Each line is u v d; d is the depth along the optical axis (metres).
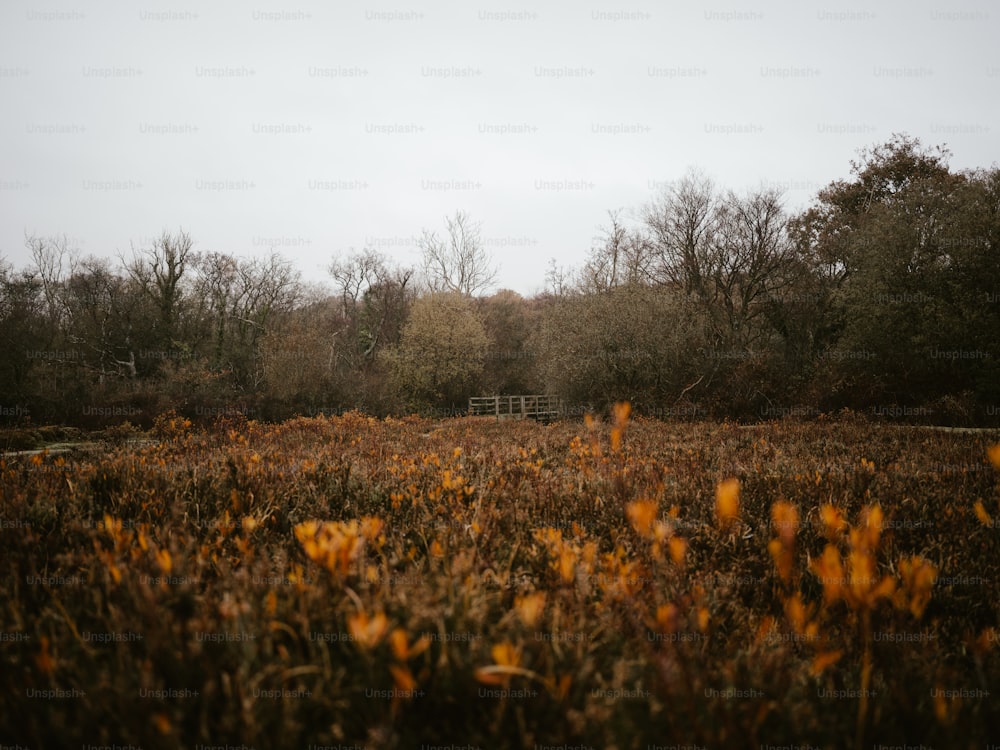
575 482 5.18
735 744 1.39
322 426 17.86
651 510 1.85
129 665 1.71
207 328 38.97
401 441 13.27
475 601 2.00
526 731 1.51
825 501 4.59
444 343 38.31
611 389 26.28
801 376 25.95
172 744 1.38
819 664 1.56
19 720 1.53
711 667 1.90
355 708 1.59
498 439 13.59
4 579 2.49
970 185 23.89
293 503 4.44
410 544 3.18
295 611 1.94
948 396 20.44
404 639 1.35
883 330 23.83
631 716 1.57
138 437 18.12
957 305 22.31
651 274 33.41
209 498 4.25
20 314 27.30
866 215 28.41
